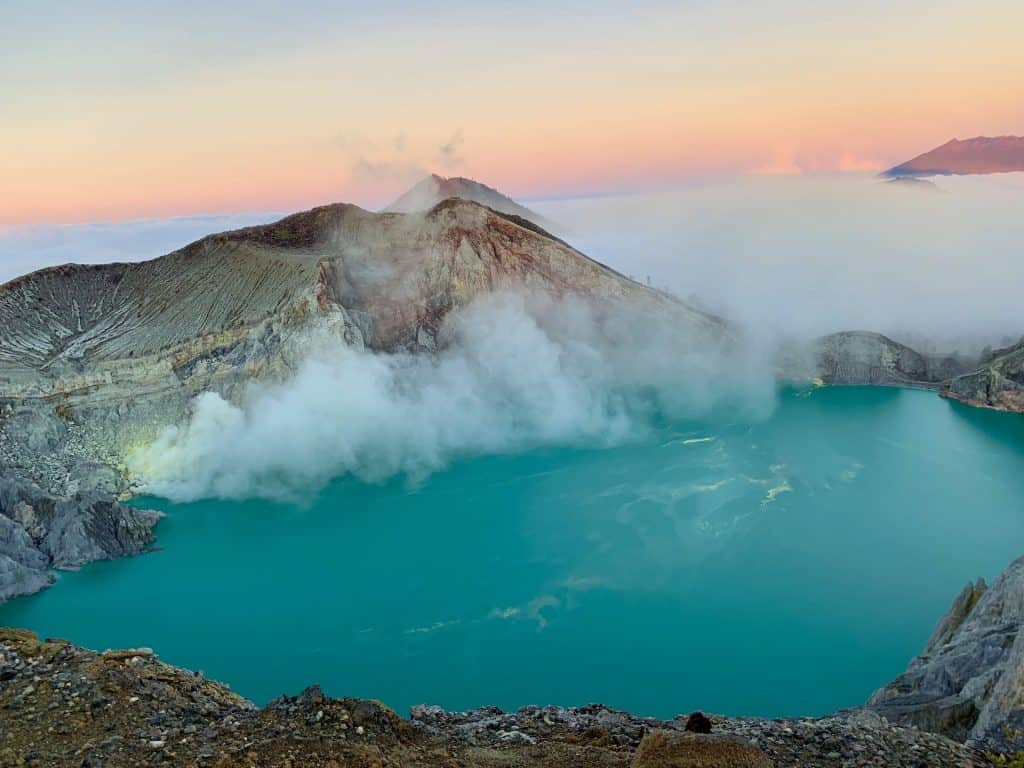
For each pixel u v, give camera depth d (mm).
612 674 57938
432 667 60438
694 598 68875
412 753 18078
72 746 17031
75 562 78938
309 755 16906
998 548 76625
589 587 72188
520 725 22719
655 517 87562
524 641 63531
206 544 85188
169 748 17000
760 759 16828
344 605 71125
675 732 17859
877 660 57938
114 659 21422
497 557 79938
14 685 19250
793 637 61719
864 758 18891
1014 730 22062
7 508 82812
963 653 34062
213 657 62594
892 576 71375
